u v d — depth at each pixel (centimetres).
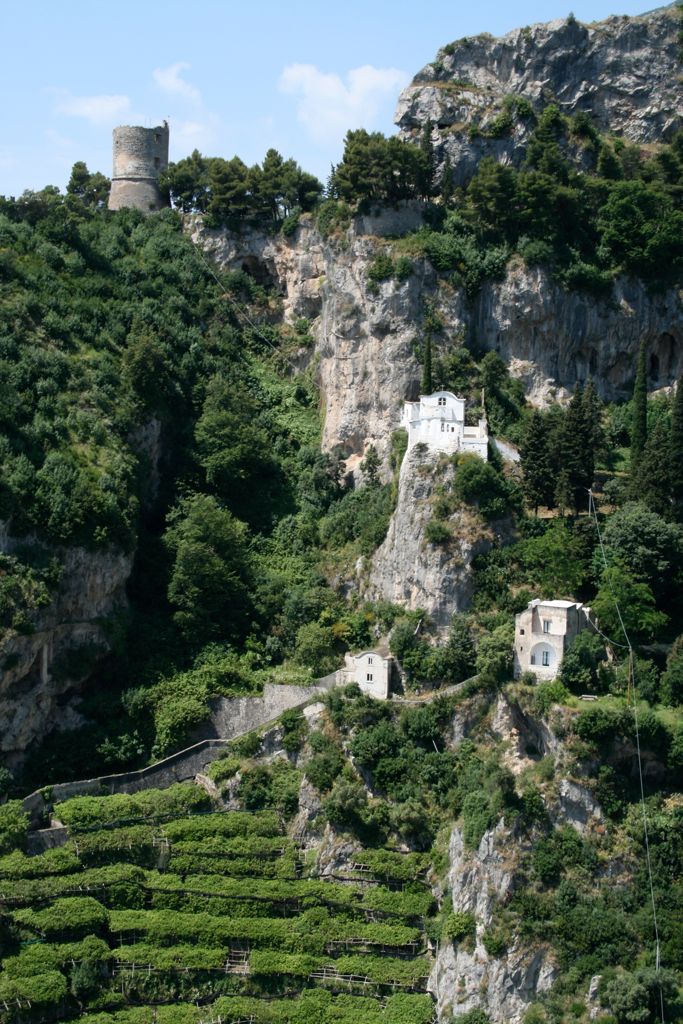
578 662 18300
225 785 19638
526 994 16638
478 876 17250
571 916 16750
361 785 19100
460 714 19200
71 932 17712
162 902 18325
